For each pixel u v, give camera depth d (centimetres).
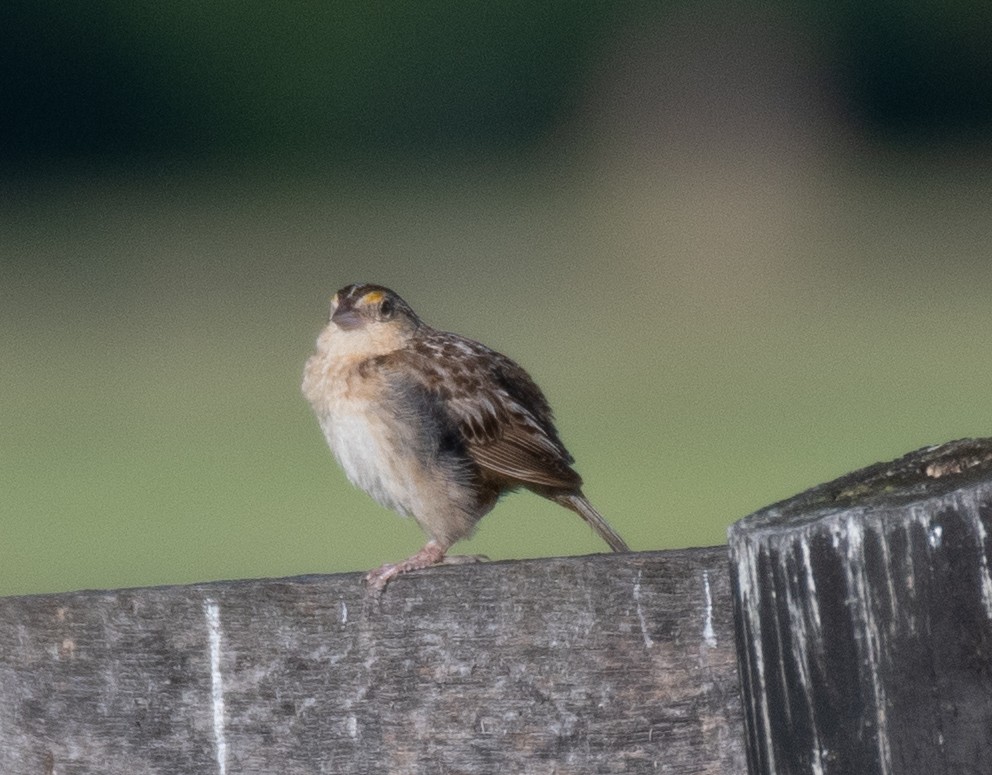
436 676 386
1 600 401
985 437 359
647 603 382
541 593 384
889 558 316
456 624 385
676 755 382
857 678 320
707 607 382
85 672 398
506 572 384
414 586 386
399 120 3962
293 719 391
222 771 393
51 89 3744
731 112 3912
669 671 382
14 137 3734
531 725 384
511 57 3984
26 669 401
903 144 3962
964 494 310
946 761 313
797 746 328
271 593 391
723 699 382
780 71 3941
